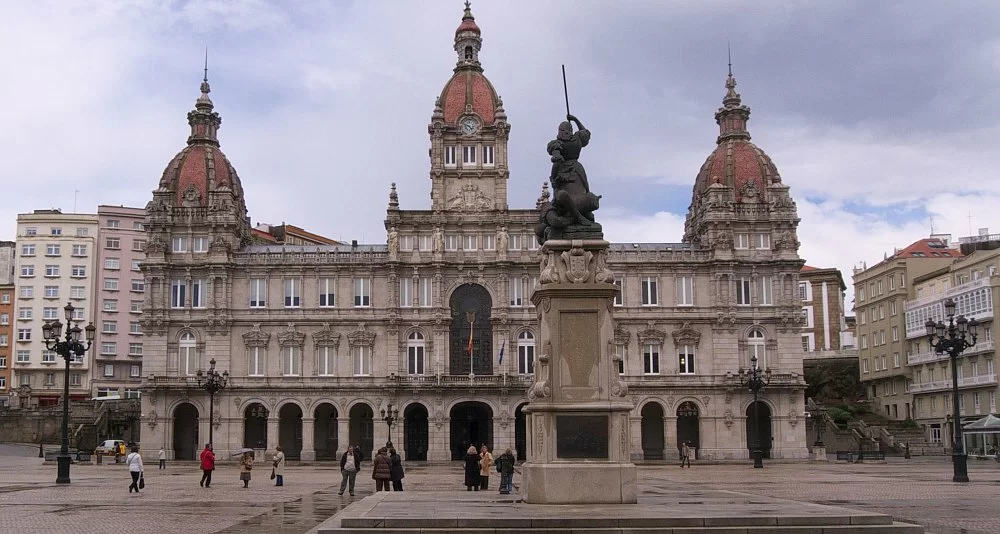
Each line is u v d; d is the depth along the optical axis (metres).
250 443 116.12
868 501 43.59
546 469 32.06
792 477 67.88
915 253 146.50
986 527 32.78
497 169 117.44
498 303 114.81
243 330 114.81
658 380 113.81
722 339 114.62
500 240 115.56
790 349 114.56
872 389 150.50
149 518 37.91
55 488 56.88
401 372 113.88
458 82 121.06
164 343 113.62
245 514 39.78
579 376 32.75
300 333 114.44
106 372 165.50
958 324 60.78
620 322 115.44
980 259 123.69
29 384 162.12
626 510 29.53
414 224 115.94
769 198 117.56
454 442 117.38
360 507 32.16
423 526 27.22
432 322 114.56
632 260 116.06
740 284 116.12
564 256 33.41
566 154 35.72
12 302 165.88
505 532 26.62
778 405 113.62
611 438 32.28
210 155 120.56
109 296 166.75
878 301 146.25
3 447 123.94
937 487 54.41
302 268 115.69
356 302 115.69
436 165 117.06
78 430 123.44
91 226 167.25
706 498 35.75
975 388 120.62
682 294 116.50
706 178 121.25
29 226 165.62
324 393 113.25
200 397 113.06
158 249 114.69
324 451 116.56
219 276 114.56
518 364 114.75
